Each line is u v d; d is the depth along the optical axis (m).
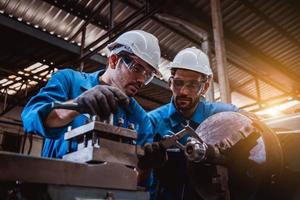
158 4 3.61
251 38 4.87
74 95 1.23
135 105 1.39
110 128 0.69
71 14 4.21
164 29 4.56
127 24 4.32
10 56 5.02
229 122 1.04
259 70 5.83
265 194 1.00
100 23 4.44
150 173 1.16
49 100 1.00
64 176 0.57
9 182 0.57
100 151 0.64
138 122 1.38
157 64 1.24
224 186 0.96
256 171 0.95
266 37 4.87
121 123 0.77
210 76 1.71
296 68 5.83
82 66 4.56
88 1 4.11
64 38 4.61
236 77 6.13
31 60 5.09
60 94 1.13
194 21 4.31
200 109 1.73
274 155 0.95
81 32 4.58
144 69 1.19
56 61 5.06
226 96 3.05
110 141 0.68
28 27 4.18
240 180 0.99
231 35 4.70
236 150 1.00
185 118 1.72
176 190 1.42
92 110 0.69
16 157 0.52
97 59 4.70
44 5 3.99
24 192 0.58
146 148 0.98
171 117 1.71
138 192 0.68
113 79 1.24
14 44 4.57
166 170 1.42
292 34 4.86
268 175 0.95
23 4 3.93
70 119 0.81
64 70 1.28
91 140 0.68
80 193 0.58
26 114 0.91
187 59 1.63
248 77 6.21
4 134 6.87
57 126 0.82
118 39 1.25
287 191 0.99
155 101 6.51
